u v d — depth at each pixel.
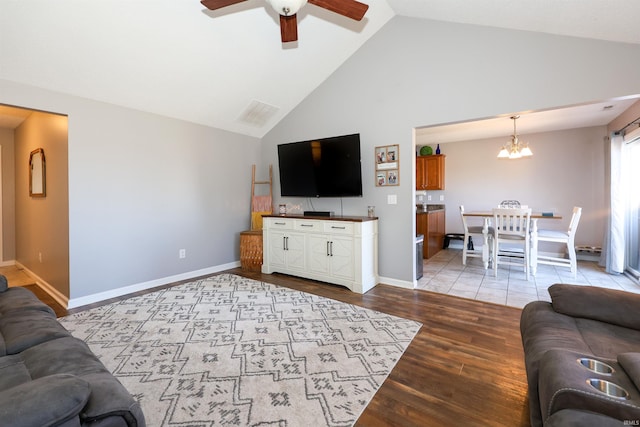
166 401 1.63
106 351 2.16
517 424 1.47
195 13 2.71
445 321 2.68
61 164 3.19
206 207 4.34
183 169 4.05
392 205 3.70
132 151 3.52
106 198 3.32
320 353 2.14
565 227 5.36
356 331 2.48
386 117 3.67
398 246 3.68
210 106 3.95
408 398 1.67
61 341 1.39
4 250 5.19
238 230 4.82
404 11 3.34
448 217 6.54
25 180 4.44
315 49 3.63
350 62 3.94
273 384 1.79
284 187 4.50
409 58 3.47
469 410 1.57
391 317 2.76
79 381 0.91
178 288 3.65
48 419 0.78
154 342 2.30
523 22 2.66
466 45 3.11
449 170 6.50
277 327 2.56
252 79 3.74
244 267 4.60
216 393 1.71
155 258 3.77
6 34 2.34
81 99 3.11
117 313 2.87
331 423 1.48
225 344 2.27
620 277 4.00
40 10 2.26
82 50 2.66
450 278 4.06
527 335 1.58
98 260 3.27
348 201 4.11
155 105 3.59
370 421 1.50
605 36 2.41
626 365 1.01
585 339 1.39
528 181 5.68
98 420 0.92
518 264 4.24
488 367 1.96
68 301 3.08
